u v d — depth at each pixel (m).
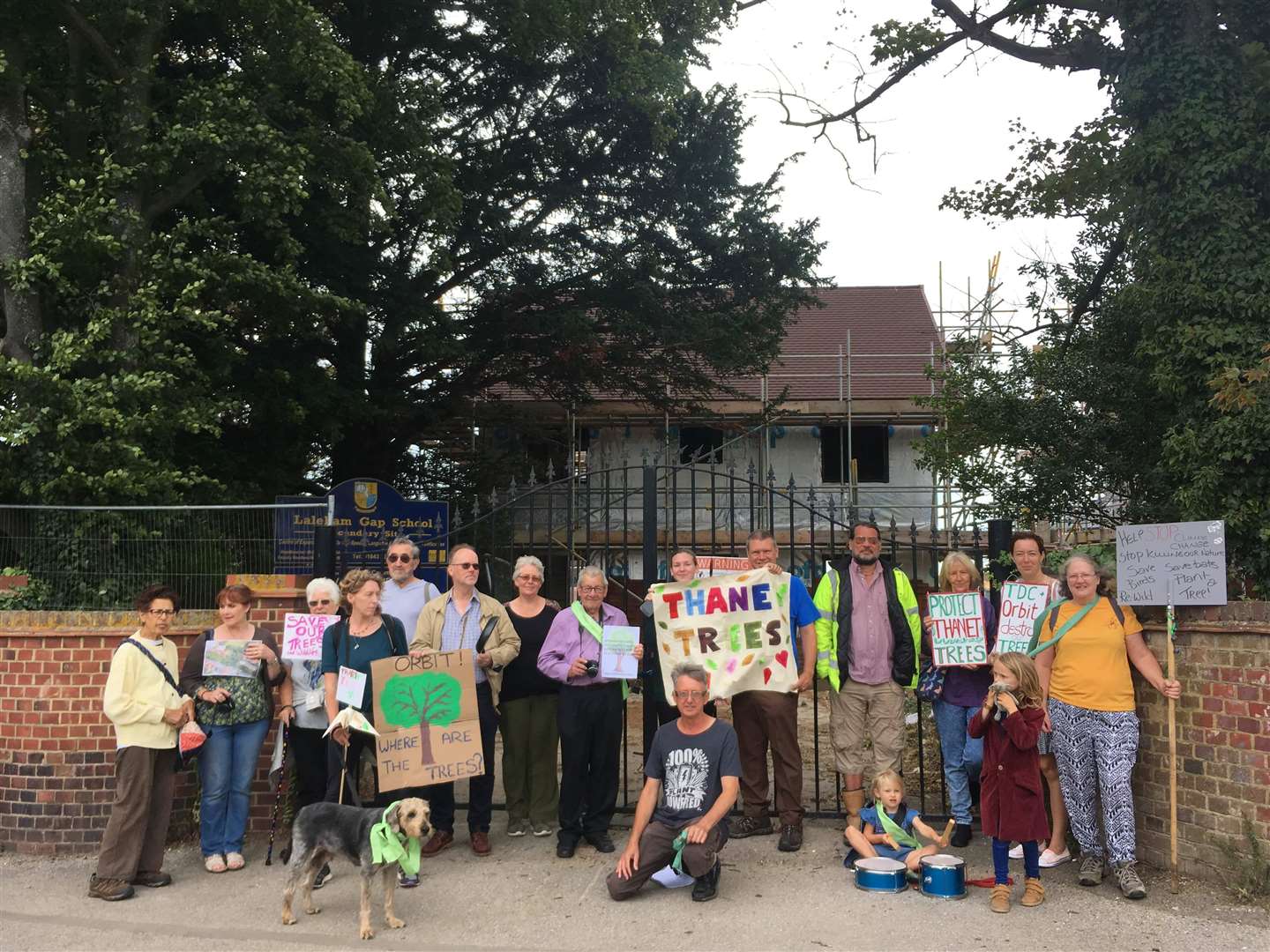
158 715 6.02
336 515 9.50
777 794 6.80
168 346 11.45
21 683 7.09
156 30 11.77
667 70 15.58
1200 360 8.34
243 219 12.02
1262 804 5.55
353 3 14.74
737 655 6.80
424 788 6.70
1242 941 5.04
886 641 6.76
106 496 10.49
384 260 15.60
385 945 5.17
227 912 5.65
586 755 6.64
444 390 17.55
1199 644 5.95
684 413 21.92
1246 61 8.66
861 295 27.58
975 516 11.02
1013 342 11.43
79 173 11.16
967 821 6.68
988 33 11.60
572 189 17.16
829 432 23.09
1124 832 5.74
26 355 10.62
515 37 14.74
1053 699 6.10
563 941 5.21
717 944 5.13
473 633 6.75
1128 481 10.41
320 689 6.48
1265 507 7.79
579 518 18.95
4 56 10.34
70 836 6.96
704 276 17.67
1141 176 9.08
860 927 5.30
